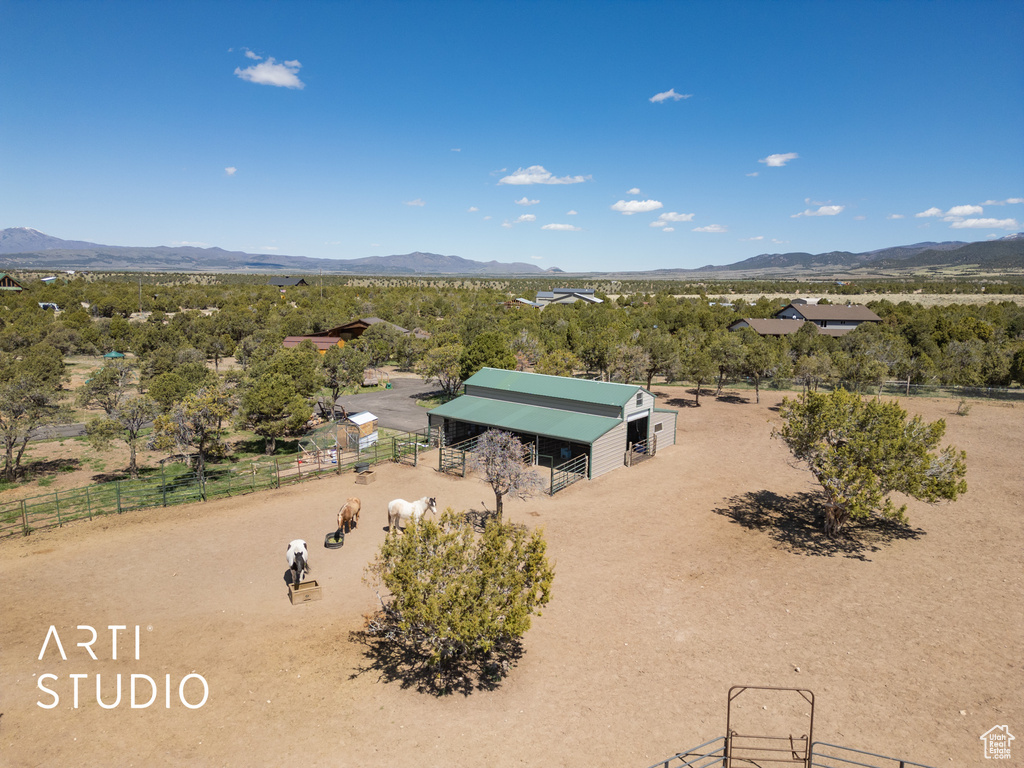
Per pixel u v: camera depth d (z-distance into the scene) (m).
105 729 13.91
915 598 20.80
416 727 14.30
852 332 86.44
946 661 17.14
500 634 15.23
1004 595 21.00
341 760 13.16
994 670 16.73
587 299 191.62
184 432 32.25
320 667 16.58
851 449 25.19
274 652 17.23
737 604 20.33
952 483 24.42
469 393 45.34
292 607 19.80
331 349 55.53
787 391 64.56
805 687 15.95
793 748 13.62
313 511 28.94
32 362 50.81
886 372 56.25
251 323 105.94
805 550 24.81
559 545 25.14
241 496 31.19
